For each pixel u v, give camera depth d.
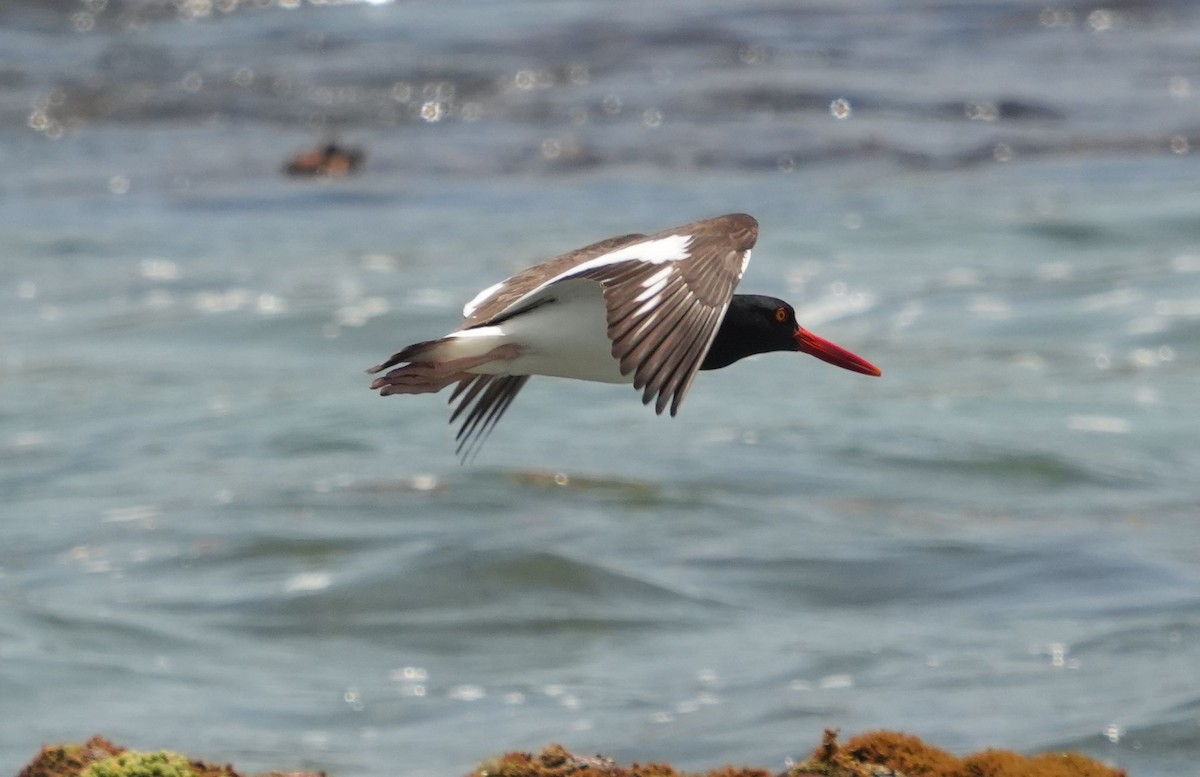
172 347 21.94
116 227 28.66
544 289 6.86
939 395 19.25
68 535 14.86
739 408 18.92
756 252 25.95
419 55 43.09
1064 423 18.12
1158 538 14.37
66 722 10.81
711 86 38.50
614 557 14.09
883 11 48.03
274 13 49.75
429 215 29.14
